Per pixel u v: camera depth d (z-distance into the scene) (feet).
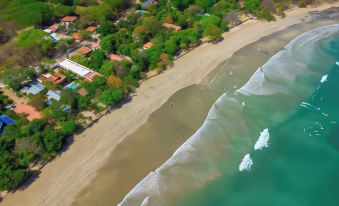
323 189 204.85
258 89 278.26
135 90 287.07
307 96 270.67
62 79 294.05
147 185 206.18
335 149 227.61
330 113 254.06
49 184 209.77
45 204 198.70
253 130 243.19
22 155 219.82
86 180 212.64
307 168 217.15
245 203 199.31
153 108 267.80
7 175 202.80
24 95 284.00
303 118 251.39
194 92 282.77
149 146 235.61
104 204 198.90
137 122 255.50
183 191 204.13
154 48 321.52
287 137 237.45
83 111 263.90
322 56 317.42
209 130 243.40
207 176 212.84
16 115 257.55
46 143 225.76
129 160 225.76
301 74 293.84
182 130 247.50
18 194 204.03
